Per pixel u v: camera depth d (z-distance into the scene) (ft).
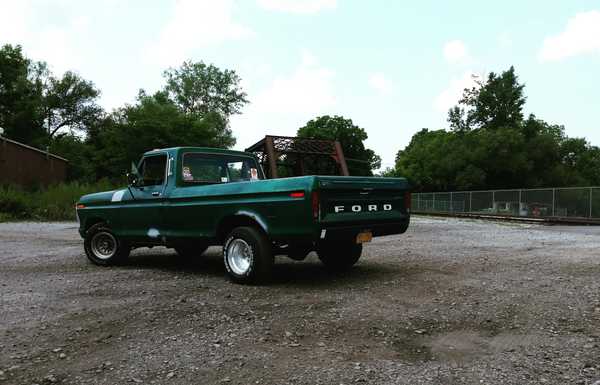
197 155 26.61
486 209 110.73
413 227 64.69
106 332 14.99
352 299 18.83
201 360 12.69
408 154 230.68
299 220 20.15
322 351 13.30
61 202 88.33
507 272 24.66
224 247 22.90
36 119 206.39
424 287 20.97
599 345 13.47
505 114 220.64
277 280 22.93
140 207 27.12
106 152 151.43
